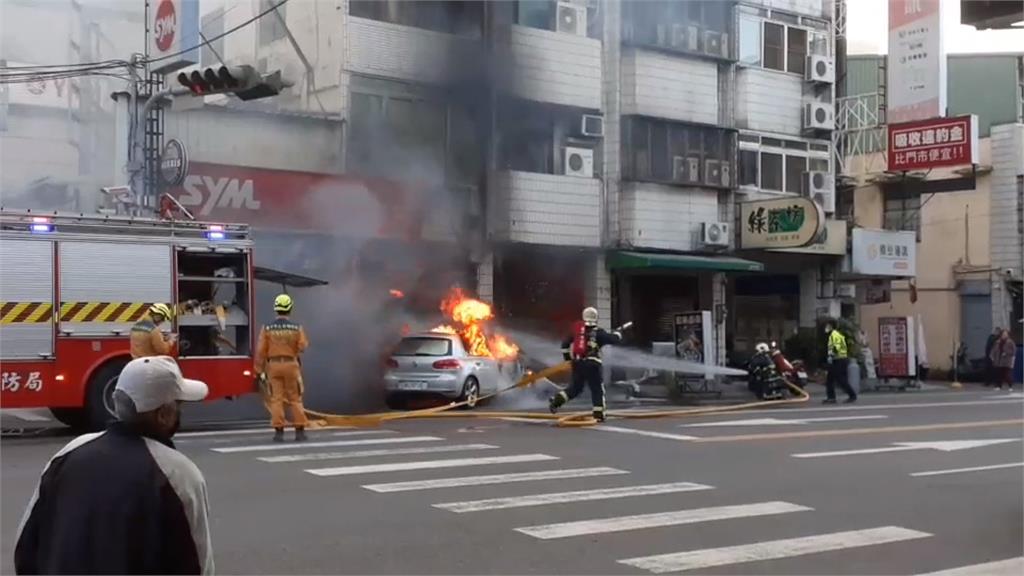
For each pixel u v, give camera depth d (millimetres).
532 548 7602
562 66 24453
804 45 29484
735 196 27578
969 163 27031
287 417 15727
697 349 22844
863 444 13945
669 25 26219
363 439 13461
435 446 12812
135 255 13945
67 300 13484
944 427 16266
